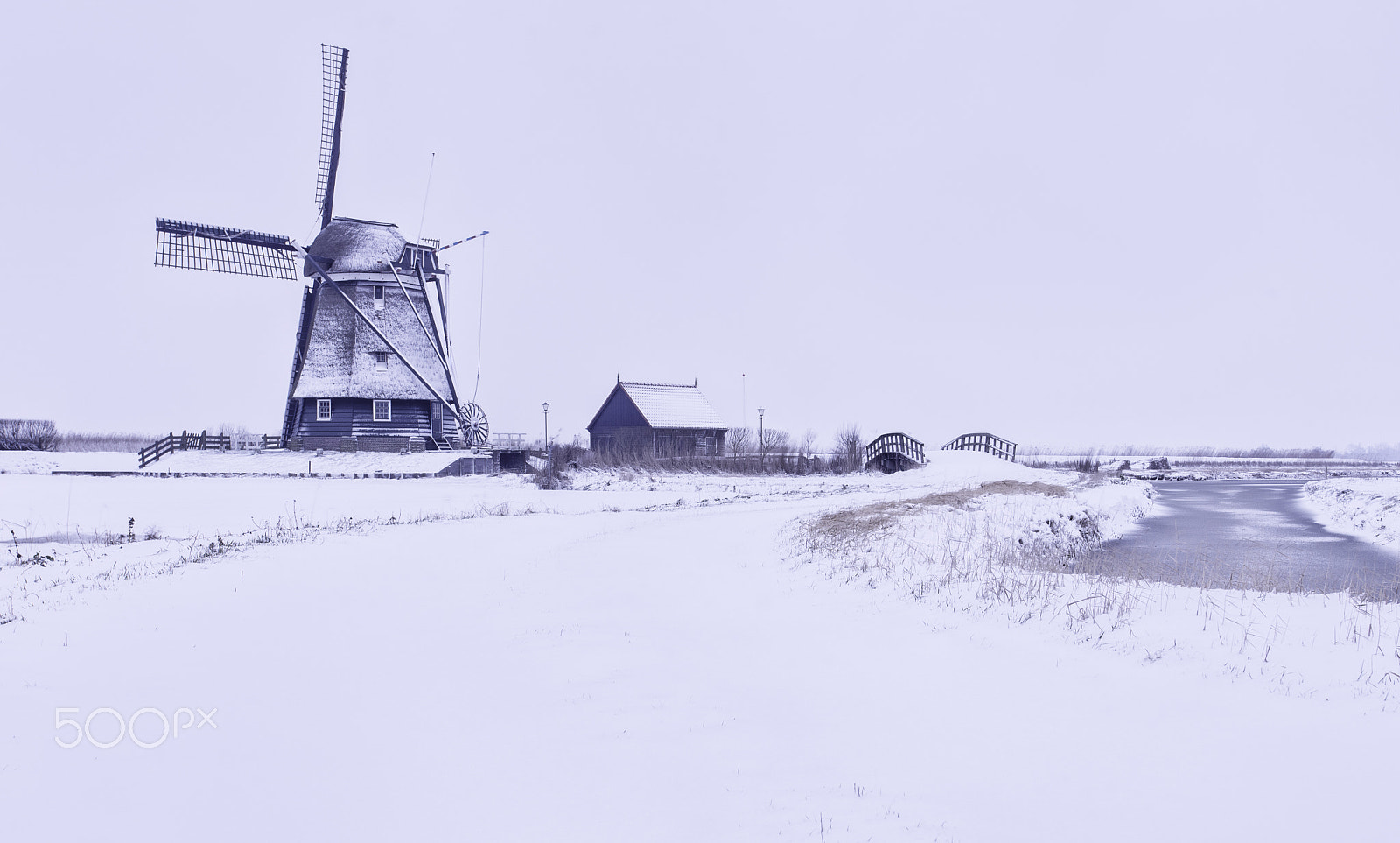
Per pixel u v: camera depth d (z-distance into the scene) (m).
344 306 52.84
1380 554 21.03
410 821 5.48
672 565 16.23
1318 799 5.38
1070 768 6.05
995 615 10.61
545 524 24.25
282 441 55.03
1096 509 28.67
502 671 9.02
